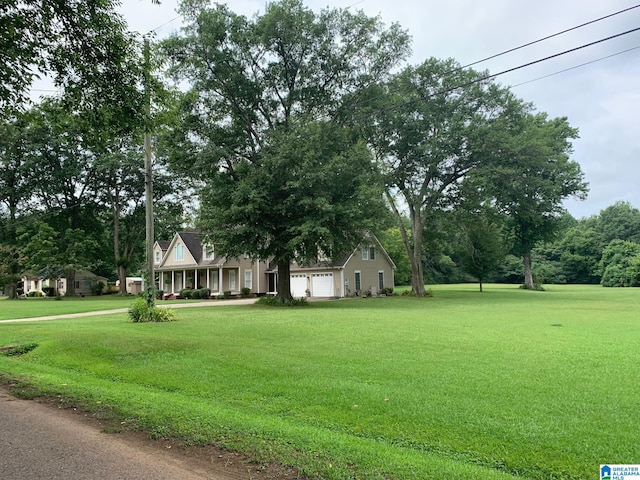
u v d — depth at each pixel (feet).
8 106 31.07
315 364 28.86
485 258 154.40
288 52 87.76
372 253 142.20
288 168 79.71
